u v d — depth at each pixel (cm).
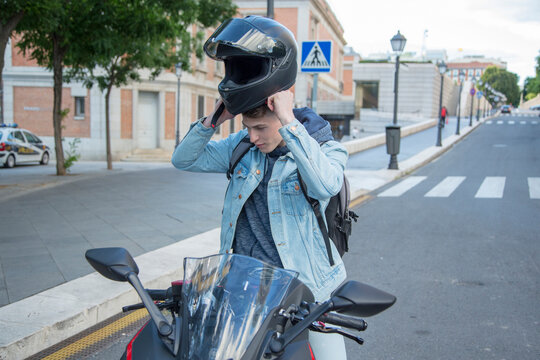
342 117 5000
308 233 199
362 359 351
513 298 471
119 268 181
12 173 1642
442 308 446
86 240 616
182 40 2297
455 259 605
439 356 355
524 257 614
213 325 152
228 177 216
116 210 838
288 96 180
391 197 1113
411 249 654
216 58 183
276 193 197
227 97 177
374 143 2555
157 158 2931
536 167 1705
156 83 3005
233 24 180
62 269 487
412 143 2692
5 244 590
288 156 196
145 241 616
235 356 142
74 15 1228
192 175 1452
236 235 208
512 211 928
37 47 1516
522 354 357
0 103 3025
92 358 339
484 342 377
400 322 416
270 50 171
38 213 805
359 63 4859
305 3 4091
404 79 4797
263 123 185
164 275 465
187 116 3097
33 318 362
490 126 4200
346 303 157
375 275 541
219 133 3188
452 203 1025
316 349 208
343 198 213
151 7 1194
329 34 5356
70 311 377
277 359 152
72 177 1409
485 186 1274
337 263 210
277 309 156
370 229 779
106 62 1673
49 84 2994
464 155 2191
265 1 4088
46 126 3025
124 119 2984
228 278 168
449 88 6191
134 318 411
